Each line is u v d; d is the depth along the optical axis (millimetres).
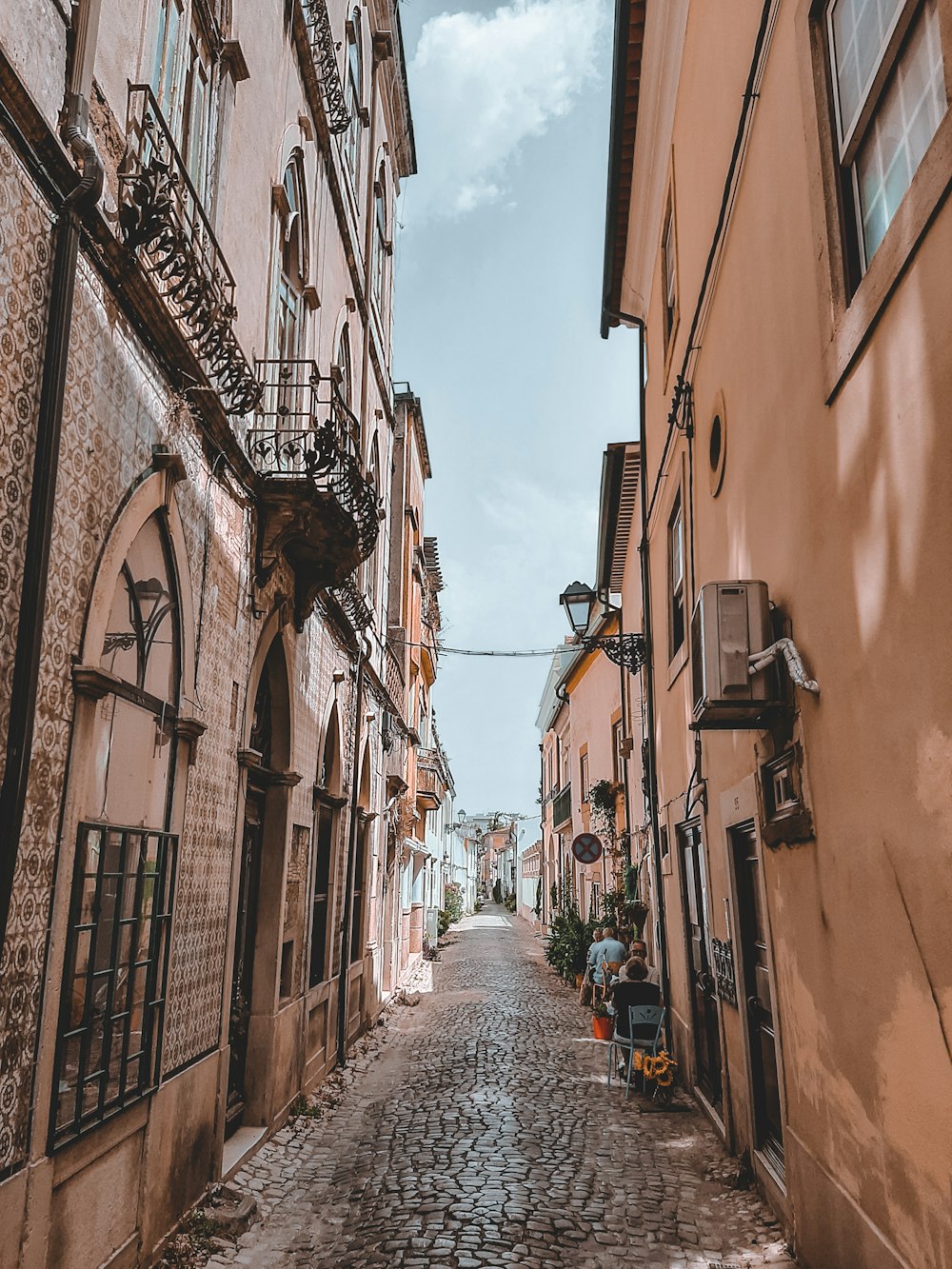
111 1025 4305
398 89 15148
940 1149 2980
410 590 21406
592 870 19688
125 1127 4406
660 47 8609
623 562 17047
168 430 5043
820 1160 4348
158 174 4391
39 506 3531
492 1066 10055
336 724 10539
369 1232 5199
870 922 3600
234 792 6422
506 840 85062
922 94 3242
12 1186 3354
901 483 3236
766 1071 5863
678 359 8852
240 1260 4898
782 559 4844
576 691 24000
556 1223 5277
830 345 3943
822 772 4180
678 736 9133
